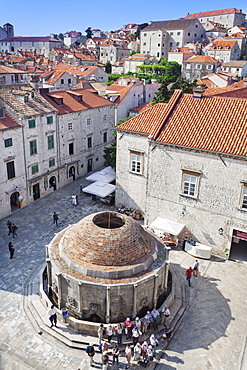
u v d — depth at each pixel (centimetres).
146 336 2275
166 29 14712
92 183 4941
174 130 3316
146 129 3669
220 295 2727
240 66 11112
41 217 4016
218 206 3102
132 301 2273
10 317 2436
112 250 2319
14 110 4019
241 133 2995
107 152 4988
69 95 5419
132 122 3847
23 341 2238
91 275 2250
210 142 3038
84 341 2208
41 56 16275
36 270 2998
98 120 5634
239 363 2114
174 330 2367
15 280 2853
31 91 4497
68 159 5056
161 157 3347
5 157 3841
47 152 4562
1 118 3869
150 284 2336
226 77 9356
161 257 2555
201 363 2109
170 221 3409
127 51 16738
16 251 3294
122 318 2312
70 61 13825
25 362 2083
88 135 5428
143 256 2442
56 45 18762
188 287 2812
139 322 2183
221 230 3145
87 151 5503
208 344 2255
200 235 3306
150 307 2431
